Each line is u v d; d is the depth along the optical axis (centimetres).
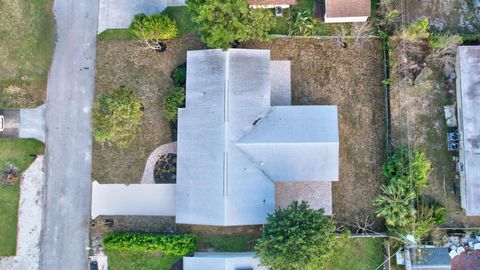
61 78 4241
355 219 4031
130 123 3856
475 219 3984
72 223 4119
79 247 4094
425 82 4100
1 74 4234
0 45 4256
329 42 4178
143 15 4000
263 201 3841
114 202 4128
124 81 4222
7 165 4162
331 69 4162
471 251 3962
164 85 4200
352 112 4125
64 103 4219
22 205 4134
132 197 4128
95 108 4188
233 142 3838
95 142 4181
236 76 3919
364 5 3966
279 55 4178
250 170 3853
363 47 4159
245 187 3831
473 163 3859
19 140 4184
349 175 4075
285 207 4034
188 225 4091
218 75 3916
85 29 4272
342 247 4012
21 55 4247
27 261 4094
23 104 4209
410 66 4094
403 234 3819
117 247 4009
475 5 4144
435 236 3988
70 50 4259
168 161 4128
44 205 4138
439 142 4059
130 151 4159
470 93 3912
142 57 4225
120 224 4109
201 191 3872
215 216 3797
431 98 4088
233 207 3794
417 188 3903
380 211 3847
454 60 4047
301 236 3403
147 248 3984
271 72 4162
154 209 4103
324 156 3831
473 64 3934
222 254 3966
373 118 4109
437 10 4159
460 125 3953
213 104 3900
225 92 3866
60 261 4091
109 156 4169
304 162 3844
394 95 4078
